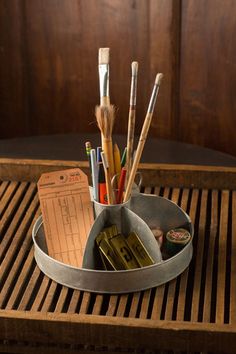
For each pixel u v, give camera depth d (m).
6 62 2.04
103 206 1.30
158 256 1.28
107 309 1.23
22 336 1.21
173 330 1.17
